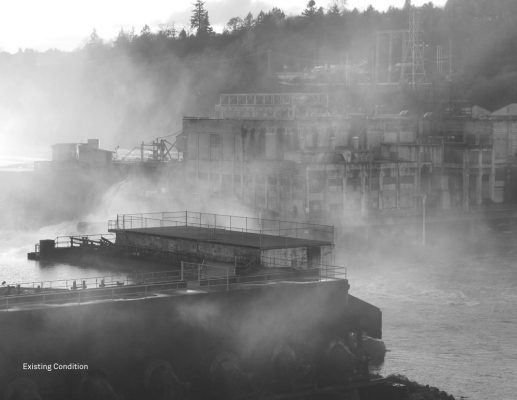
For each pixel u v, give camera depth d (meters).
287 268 88.44
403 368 105.44
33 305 70.56
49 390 69.25
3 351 67.38
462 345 117.12
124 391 72.25
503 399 96.50
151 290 77.38
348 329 85.06
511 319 133.12
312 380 81.31
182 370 75.00
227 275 83.75
